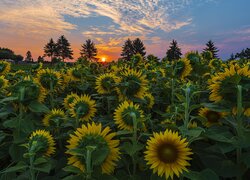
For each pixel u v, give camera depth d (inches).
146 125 130.9
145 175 103.5
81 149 87.0
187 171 87.2
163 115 134.1
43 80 184.9
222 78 110.2
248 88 102.9
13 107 131.8
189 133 93.0
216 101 111.2
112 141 93.9
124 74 146.8
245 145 95.0
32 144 100.4
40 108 122.6
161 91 217.6
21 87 123.6
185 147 92.3
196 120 145.9
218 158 105.3
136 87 142.3
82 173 85.1
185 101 113.9
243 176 112.0
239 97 101.0
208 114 133.9
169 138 89.4
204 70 208.1
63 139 142.9
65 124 138.5
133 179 100.6
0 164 136.4
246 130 104.2
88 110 145.8
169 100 201.0
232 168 101.7
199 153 111.6
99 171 88.7
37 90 124.9
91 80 271.0
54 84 188.4
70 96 173.2
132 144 111.3
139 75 145.7
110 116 159.8
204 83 210.7
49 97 204.5
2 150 134.2
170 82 212.5
